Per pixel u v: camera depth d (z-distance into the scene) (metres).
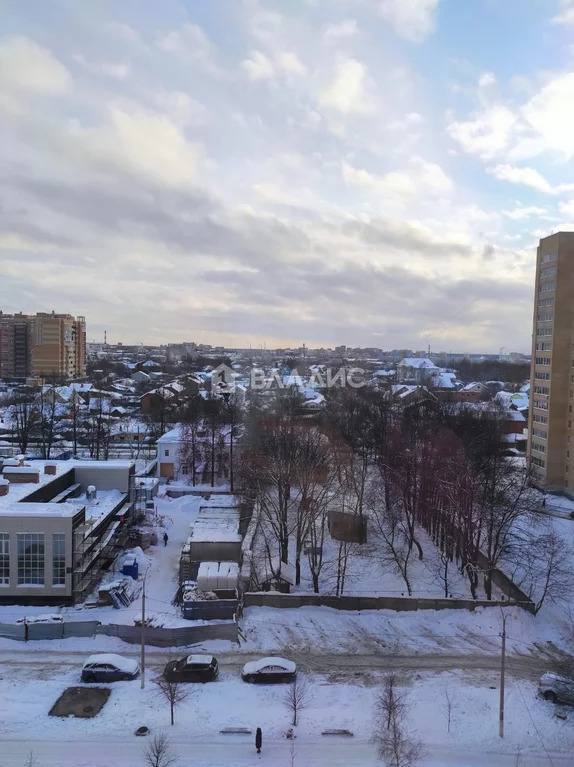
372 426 92.94
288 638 36.16
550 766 24.02
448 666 33.22
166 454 81.31
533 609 40.91
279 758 23.88
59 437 107.81
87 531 41.69
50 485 48.97
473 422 82.50
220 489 74.56
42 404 103.88
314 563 44.47
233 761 23.58
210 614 37.47
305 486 48.62
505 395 148.62
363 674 32.00
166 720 26.44
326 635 36.69
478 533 45.56
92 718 26.47
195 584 41.38
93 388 164.62
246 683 30.27
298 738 25.31
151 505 63.16
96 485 55.53
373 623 38.56
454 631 37.75
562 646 36.31
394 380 189.75
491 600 41.34
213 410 94.31
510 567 48.53
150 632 34.66
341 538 53.31
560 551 50.31
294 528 50.38
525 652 35.25
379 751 24.38
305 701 28.69
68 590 39.19
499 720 26.80
